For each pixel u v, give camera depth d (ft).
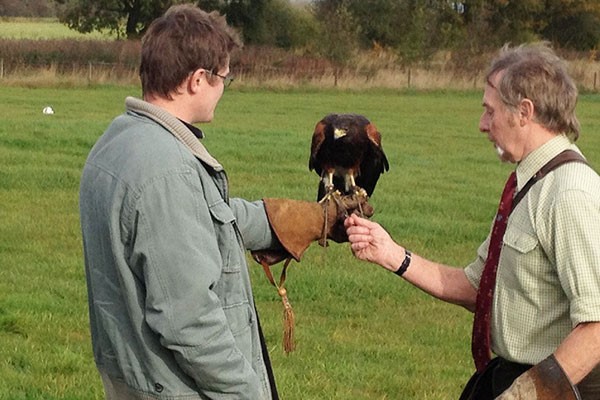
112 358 11.82
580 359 11.39
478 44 191.83
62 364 23.17
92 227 11.43
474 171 61.41
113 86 131.85
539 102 12.00
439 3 198.70
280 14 187.42
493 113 12.48
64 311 27.76
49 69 134.41
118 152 11.27
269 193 47.75
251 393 11.50
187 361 11.07
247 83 137.49
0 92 115.44
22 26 271.08
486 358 12.95
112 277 11.41
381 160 17.62
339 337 26.86
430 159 66.90
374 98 132.05
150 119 11.51
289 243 13.85
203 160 11.55
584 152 75.41
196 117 11.94
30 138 61.00
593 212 11.51
